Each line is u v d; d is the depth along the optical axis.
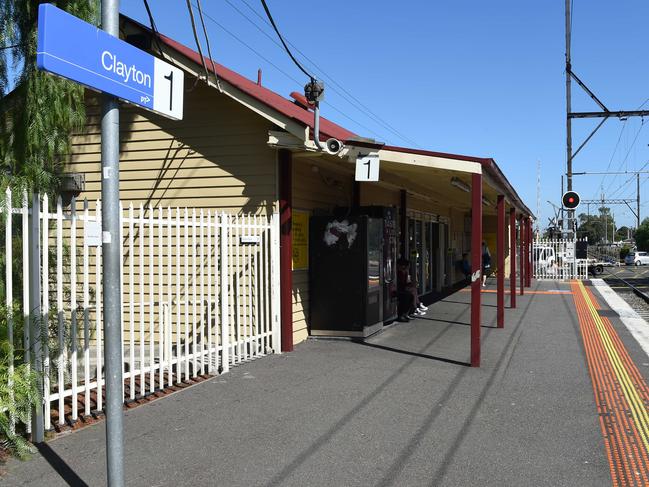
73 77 3.19
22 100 6.94
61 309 5.46
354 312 10.12
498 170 9.49
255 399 6.55
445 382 7.37
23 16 6.85
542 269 28.72
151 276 6.71
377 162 8.43
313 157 9.71
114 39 3.52
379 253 10.83
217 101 9.57
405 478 4.52
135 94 3.72
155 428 5.59
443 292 20.38
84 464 4.69
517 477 4.56
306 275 10.26
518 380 7.55
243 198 9.42
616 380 7.60
